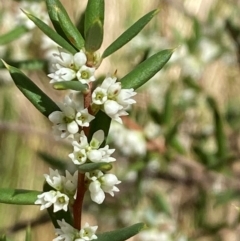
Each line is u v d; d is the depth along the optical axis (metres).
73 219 0.14
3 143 0.56
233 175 0.31
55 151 0.54
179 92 0.35
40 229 0.54
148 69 0.14
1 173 0.56
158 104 0.34
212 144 0.39
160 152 0.27
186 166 0.29
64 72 0.13
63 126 0.13
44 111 0.14
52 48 0.25
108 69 0.46
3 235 0.16
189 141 0.37
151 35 0.37
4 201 0.14
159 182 0.42
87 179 0.14
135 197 0.34
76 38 0.14
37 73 0.37
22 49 0.28
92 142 0.14
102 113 0.14
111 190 0.14
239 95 0.55
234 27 0.33
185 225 0.42
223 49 0.35
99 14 0.14
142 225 0.14
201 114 0.41
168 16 0.50
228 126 0.37
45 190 0.14
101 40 0.14
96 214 0.34
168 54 0.14
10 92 0.54
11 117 0.54
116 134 0.27
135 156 0.28
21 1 0.24
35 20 0.14
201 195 0.36
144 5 0.52
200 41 0.34
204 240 0.41
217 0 0.49
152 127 0.28
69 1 0.47
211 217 0.47
